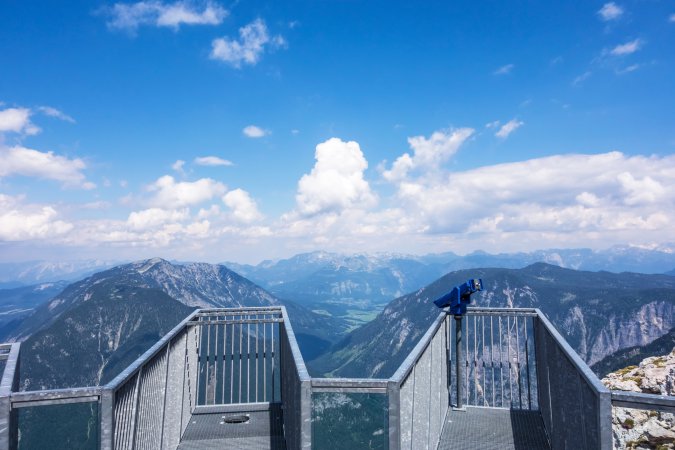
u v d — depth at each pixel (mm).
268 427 7469
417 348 5113
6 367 4480
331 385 4426
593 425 3711
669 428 7020
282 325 8492
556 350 5715
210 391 8430
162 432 5957
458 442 6715
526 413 7805
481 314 8359
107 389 3791
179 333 7164
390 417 4086
